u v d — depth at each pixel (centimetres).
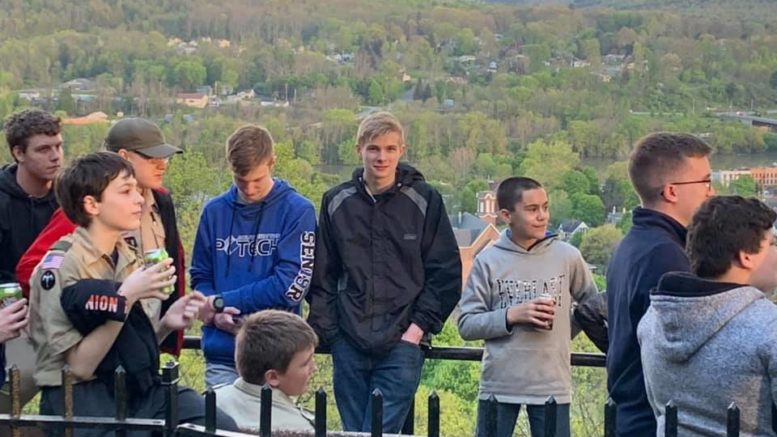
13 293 381
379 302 514
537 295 502
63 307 365
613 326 385
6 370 404
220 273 529
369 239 518
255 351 371
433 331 518
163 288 371
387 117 526
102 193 377
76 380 370
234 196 537
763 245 328
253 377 374
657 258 367
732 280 331
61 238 388
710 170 389
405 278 516
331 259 523
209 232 535
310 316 517
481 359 510
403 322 512
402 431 513
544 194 505
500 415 497
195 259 540
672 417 283
